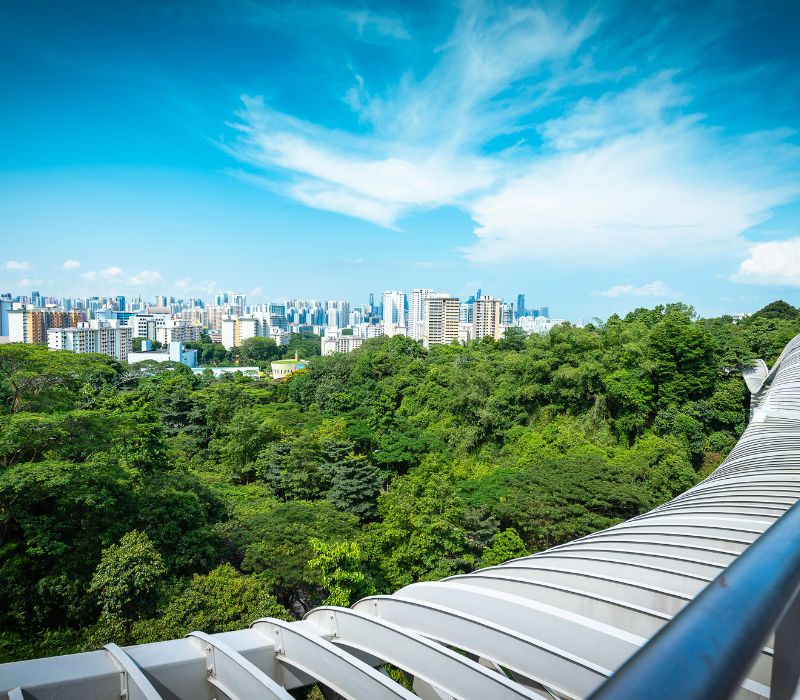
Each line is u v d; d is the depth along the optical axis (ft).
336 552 69.87
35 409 81.20
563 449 136.46
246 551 82.69
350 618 21.03
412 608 22.18
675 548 30.78
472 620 19.70
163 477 93.15
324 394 234.79
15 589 64.95
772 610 4.46
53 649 60.90
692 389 144.05
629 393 140.97
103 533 74.49
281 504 100.07
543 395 163.32
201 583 68.08
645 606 23.20
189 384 271.69
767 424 91.35
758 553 5.63
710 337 149.38
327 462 131.44
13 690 14.49
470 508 98.17
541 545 98.78
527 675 17.66
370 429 176.24
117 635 61.26
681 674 3.23
